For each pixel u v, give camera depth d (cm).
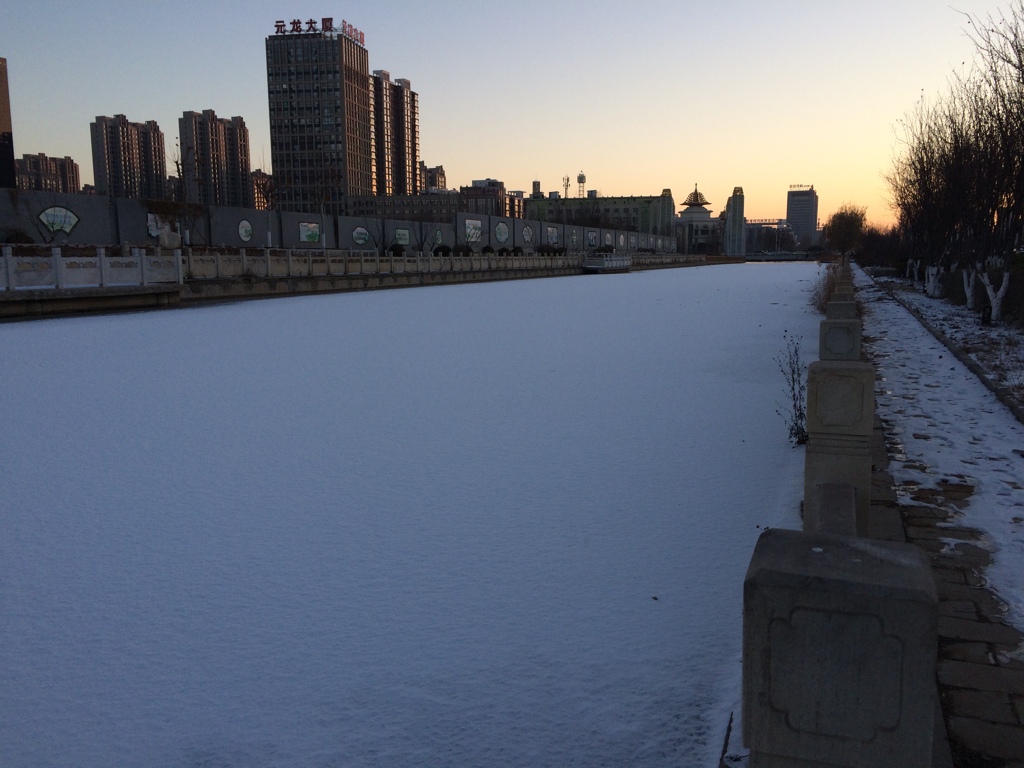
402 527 600
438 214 17188
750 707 168
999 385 988
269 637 427
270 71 16112
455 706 356
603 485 697
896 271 4609
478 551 547
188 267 3206
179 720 352
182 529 602
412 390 1200
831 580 155
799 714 164
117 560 542
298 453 826
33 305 2452
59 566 533
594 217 17788
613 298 3659
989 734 305
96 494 691
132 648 419
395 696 366
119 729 347
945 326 1753
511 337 1956
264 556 545
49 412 1036
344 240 5850
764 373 1304
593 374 1337
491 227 7800
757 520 591
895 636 153
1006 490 611
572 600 464
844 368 401
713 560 516
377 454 820
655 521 598
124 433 918
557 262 7612
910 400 973
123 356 1584
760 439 846
